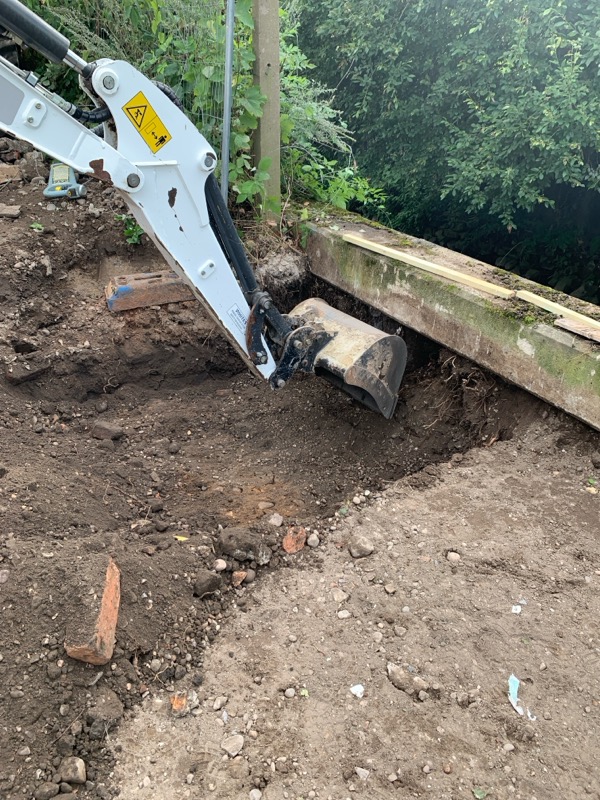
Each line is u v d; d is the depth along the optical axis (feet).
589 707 7.27
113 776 6.54
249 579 8.87
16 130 7.68
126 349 13.98
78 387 13.48
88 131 7.97
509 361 11.53
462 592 8.59
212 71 14.38
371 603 8.45
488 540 9.44
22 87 7.50
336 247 14.96
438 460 12.28
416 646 7.86
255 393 14.44
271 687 7.41
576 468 10.75
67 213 16.12
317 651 7.82
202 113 15.06
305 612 8.37
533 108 24.34
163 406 13.78
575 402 10.61
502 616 8.27
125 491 10.64
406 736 6.91
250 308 10.40
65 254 15.31
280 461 12.33
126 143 8.27
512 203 27.50
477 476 10.89
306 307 12.47
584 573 8.90
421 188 31.50
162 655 7.70
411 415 13.16
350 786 6.47
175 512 10.28
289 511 10.51
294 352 10.84
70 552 8.20
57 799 6.23
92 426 12.75
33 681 6.97
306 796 6.37
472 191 27.45
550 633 8.06
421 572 8.91
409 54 29.35
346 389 12.30
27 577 7.69
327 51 32.71
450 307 12.44
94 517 9.56
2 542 8.31
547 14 23.43
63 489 9.88
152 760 6.68
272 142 15.93
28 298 14.35
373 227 15.80
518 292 12.07
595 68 23.44
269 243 15.65
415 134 30.25
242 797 6.36
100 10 17.39
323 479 11.66
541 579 8.79
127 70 7.91
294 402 14.07
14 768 6.44
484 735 6.97
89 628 7.09
